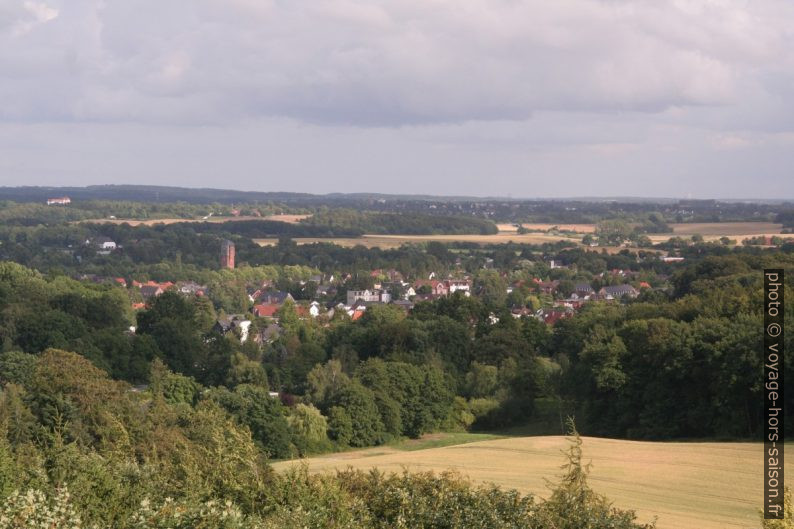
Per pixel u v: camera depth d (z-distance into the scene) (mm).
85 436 56438
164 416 63594
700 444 67438
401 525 28641
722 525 43281
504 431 99375
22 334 120438
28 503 24125
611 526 28266
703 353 81875
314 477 30719
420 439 96000
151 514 25531
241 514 26469
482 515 29062
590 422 92250
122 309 174500
